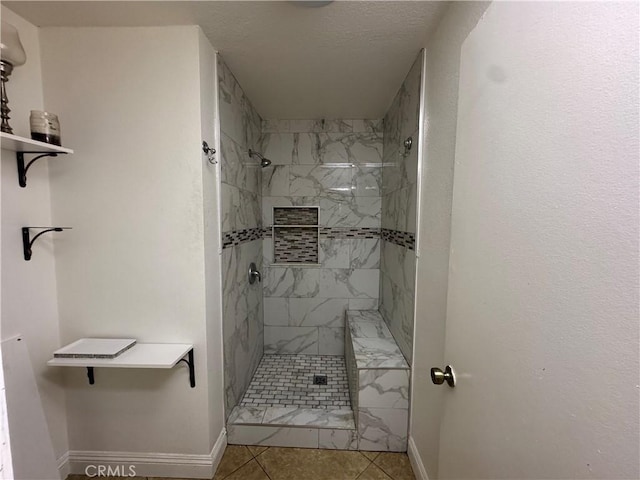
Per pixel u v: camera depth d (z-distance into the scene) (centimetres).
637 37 33
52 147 107
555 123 44
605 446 36
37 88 123
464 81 75
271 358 254
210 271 138
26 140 98
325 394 195
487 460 62
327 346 259
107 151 127
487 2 80
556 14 44
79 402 137
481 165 66
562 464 43
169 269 131
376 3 104
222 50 139
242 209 189
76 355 117
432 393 120
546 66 46
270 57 145
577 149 41
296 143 246
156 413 137
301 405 180
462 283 75
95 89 124
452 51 103
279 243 260
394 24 117
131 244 130
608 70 36
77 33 122
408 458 150
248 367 206
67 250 131
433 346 119
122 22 119
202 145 126
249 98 198
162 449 138
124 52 123
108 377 136
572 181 41
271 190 250
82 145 127
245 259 197
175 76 123
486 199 64
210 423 139
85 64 124
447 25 108
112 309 133
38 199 123
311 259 259
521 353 52
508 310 55
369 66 153
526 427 50
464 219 75
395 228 191
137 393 136
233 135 168
